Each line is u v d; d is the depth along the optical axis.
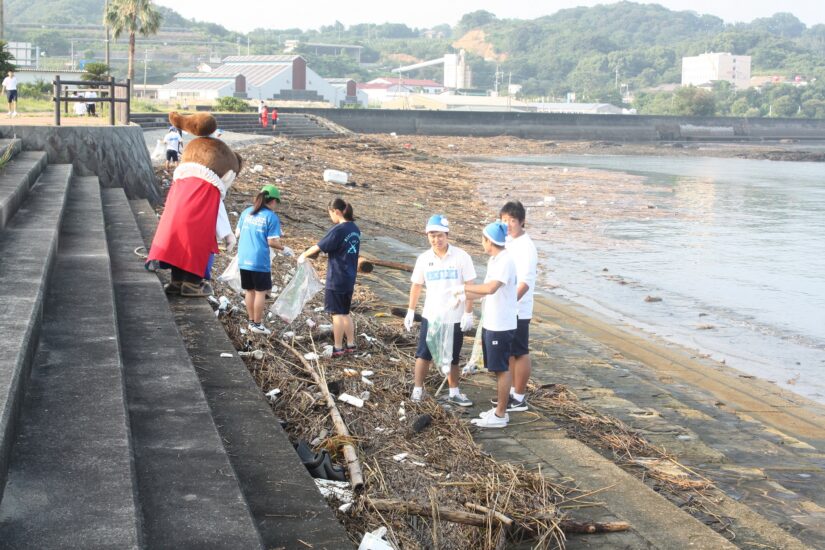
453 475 6.06
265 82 125.44
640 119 97.38
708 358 12.82
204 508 4.24
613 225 28.25
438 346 7.59
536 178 45.34
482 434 7.46
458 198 33.59
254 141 42.78
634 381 10.48
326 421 6.78
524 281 7.81
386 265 16.12
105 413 4.77
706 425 8.92
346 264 8.68
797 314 16.11
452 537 5.23
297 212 21.88
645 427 8.49
